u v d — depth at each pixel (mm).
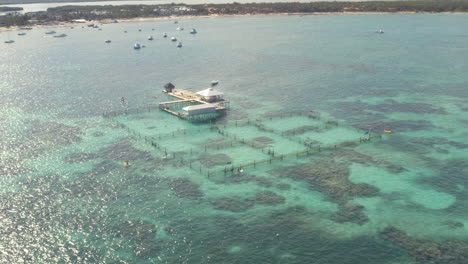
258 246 63938
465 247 62562
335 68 198000
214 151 102000
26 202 78000
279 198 78688
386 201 76812
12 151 102938
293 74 187500
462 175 86750
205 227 69438
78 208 75875
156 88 167625
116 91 164000
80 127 121250
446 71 182750
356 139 107438
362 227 68500
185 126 120812
